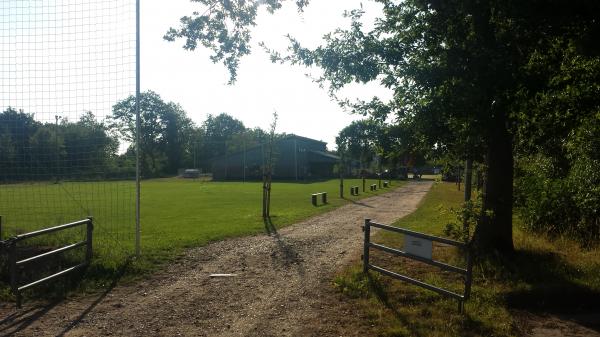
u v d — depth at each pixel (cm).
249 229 1352
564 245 1006
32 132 1055
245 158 6894
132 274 802
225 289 725
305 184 5122
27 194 1273
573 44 748
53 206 2011
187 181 6469
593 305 656
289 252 1011
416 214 1870
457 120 784
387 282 739
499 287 691
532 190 1225
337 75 888
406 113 804
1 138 1045
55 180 1073
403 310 613
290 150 6775
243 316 603
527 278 724
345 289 702
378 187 4297
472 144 800
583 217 1074
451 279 752
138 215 927
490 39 733
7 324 574
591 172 1088
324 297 681
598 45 695
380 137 855
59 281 741
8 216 1706
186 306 643
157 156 9725
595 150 1084
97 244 995
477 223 827
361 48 866
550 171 1337
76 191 1091
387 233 1277
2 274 760
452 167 934
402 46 845
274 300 668
